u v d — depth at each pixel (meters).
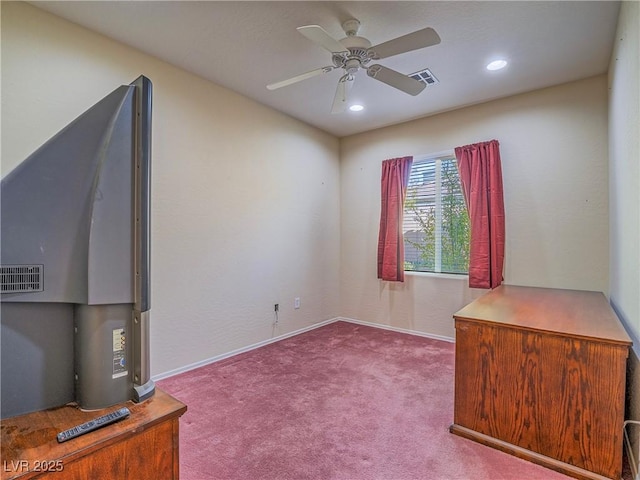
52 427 0.89
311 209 4.28
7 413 0.89
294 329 4.05
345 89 2.61
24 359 0.91
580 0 2.02
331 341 3.82
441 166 3.94
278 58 2.71
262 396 2.51
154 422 0.94
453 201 3.87
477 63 2.77
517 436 1.85
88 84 2.34
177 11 2.14
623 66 2.06
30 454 0.79
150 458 0.95
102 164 0.97
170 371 2.86
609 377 1.63
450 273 3.89
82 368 0.97
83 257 0.96
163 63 2.77
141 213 1.03
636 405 1.71
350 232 4.64
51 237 0.93
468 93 3.33
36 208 0.91
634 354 1.77
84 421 0.91
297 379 2.80
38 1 2.06
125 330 1.01
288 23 2.26
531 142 3.32
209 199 3.13
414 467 1.75
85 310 0.97
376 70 2.32
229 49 2.58
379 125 4.26
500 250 3.41
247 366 3.07
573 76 3.00
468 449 1.89
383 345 3.68
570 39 2.43
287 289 3.96
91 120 0.98
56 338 0.96
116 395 0.99
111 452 0.88
